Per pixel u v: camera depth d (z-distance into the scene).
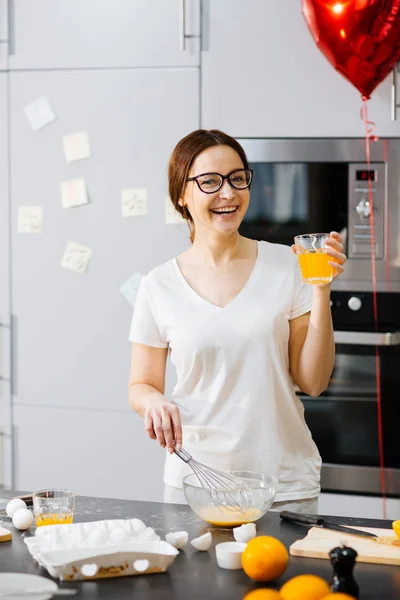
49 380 3.06
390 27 2.24
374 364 2.83
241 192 1.91
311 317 1.86
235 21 2.83
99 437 3.02
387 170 2.78
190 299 1.98
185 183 1.95
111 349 3.00
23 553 1.41
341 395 2.85
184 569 1.34
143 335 2.03
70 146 2.99
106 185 2.98
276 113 2.83
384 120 2.76
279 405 1.95
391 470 2.82
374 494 2.84
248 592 1.25
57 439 3.06
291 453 1.97
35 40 3.00
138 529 1.43
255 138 2.85
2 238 3.08
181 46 2.87
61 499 1.51
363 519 1.58
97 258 3.00
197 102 2.88
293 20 2.79
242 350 1.92
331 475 2.86
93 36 2.95
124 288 2.98
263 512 1.53
